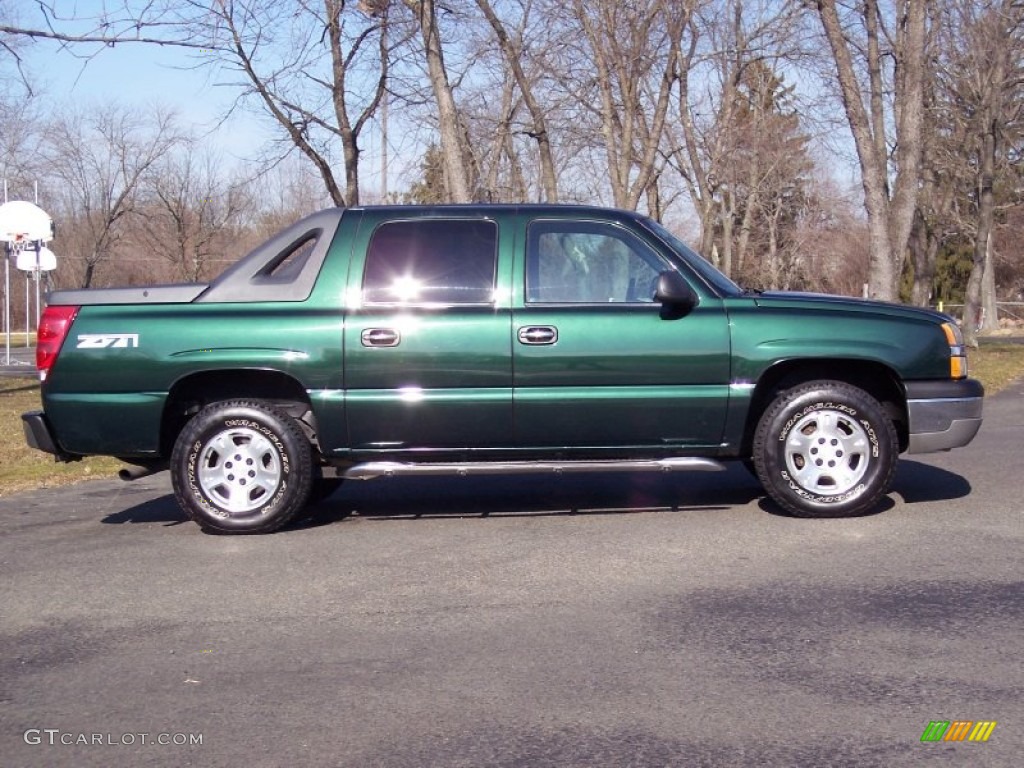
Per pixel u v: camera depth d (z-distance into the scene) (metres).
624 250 6.60
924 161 30.03
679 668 4.24
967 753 3.50
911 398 6.53
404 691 4.08
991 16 24.06
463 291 6.50
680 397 6.44
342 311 6.47
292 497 6.53
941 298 55.50
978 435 10.54
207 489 6.54
